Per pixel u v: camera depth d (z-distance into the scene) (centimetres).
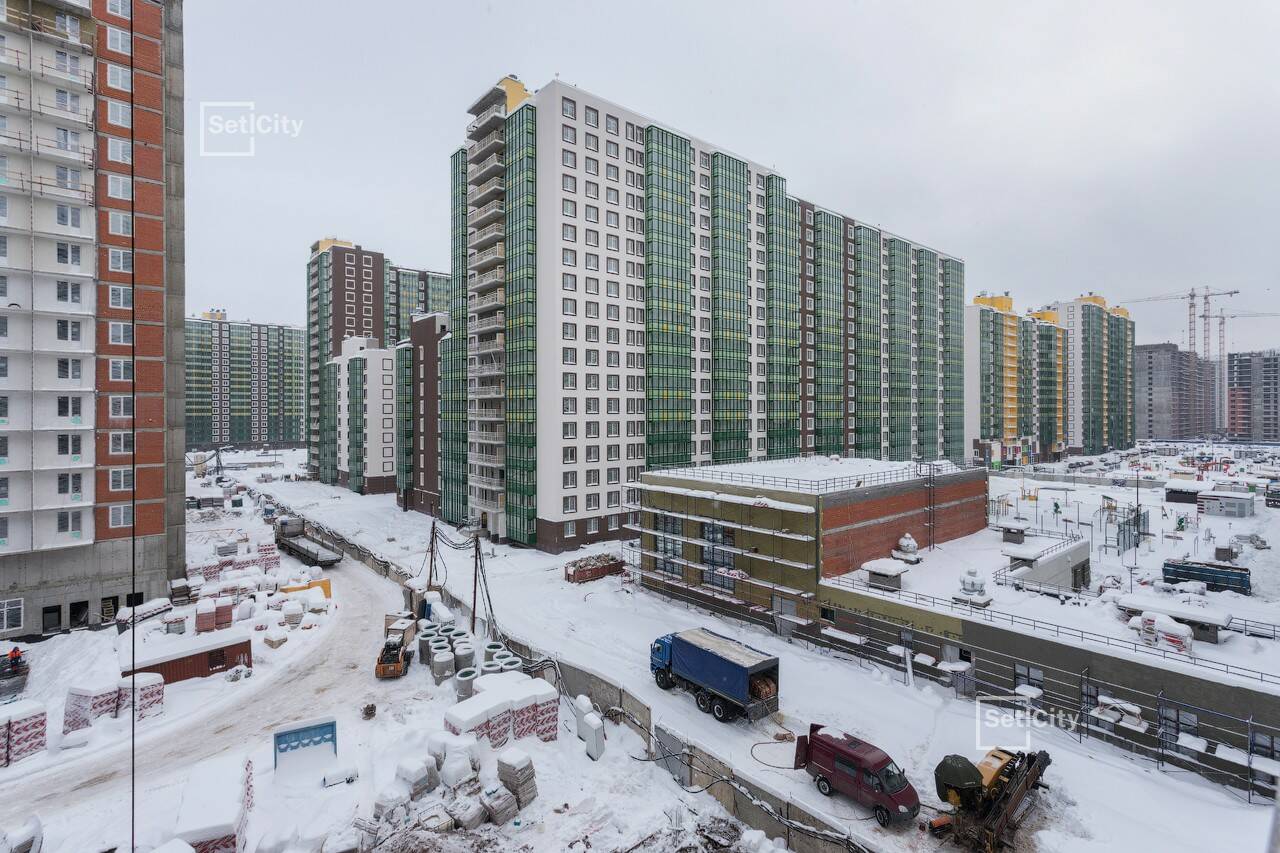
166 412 4928
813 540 3838
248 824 2058
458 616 4356
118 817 2134
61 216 4266
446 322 8600
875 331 10988
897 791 2097
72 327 4297
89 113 4350
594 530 6550
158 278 4684
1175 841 2020
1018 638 2956
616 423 6750
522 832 2052
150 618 4081
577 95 6444
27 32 4106
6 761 2502
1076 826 2098
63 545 4216
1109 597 3406
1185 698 2480
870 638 3525
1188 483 9412
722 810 2233
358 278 13225
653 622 4212
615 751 2575
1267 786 2267
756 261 8644
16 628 4094
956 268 13125
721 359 7881
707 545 4312
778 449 8788
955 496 5188
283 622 4138
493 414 6894
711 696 2914
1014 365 16812
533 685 2767
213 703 3077
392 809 2055
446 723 2497
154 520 4638
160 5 4741
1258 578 5169
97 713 2794
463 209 7638
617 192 6819
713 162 7894
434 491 8638
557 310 6241
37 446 4156
